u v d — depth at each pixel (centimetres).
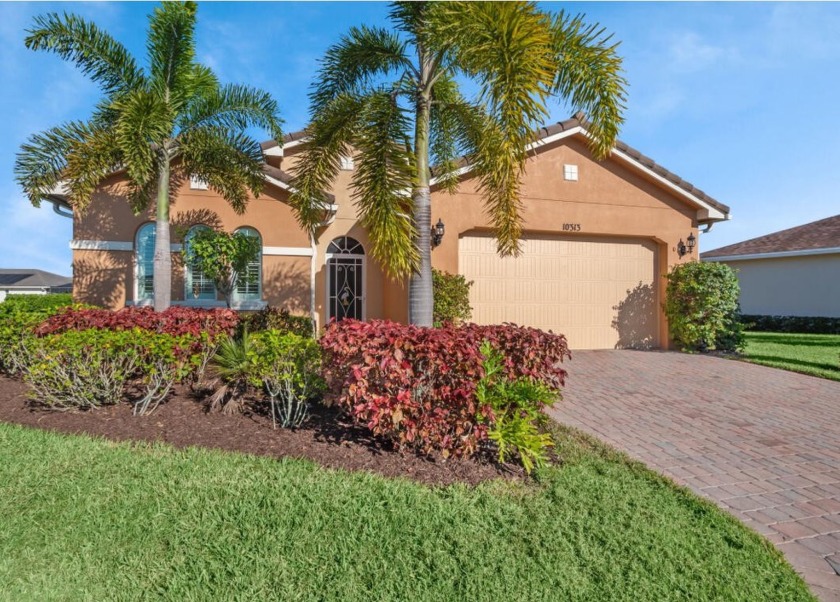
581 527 338
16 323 727
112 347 563
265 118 955
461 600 262
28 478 388
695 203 1312
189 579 274
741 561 312
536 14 522
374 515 338
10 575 273
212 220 1084
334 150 731
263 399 610
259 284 1116
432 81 662
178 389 671
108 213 1029
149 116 785
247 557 292
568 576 285
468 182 1152
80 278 1011
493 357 463
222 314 723
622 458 487
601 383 877
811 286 1962
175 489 370
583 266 1283
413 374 435
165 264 906
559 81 620
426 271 627
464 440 438
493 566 290
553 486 406
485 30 516
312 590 266
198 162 955
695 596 273
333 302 1279
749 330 2123
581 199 1245
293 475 399
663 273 1329
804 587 288
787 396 791
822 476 469
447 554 301
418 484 393
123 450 453
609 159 1266
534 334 482
